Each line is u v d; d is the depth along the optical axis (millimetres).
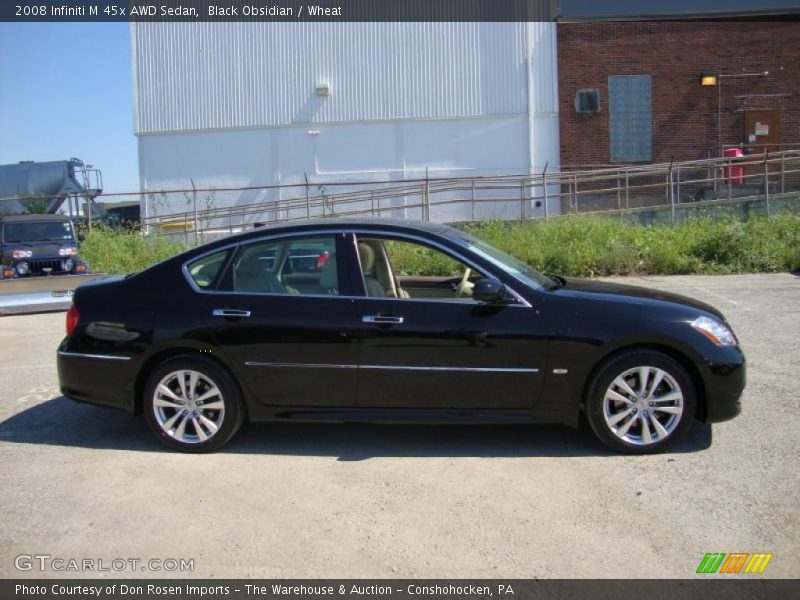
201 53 27250
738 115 25703
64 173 24859
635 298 4996
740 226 14805
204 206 27422
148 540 3840
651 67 25719
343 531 3896
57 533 3928
